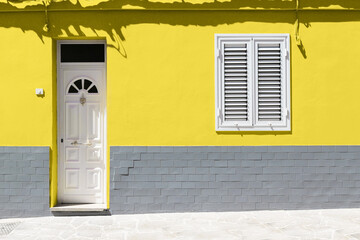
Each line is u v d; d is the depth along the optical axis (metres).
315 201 6.34
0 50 6.22
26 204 6.22
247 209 6.32
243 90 6.35
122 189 6.26
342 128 6.35
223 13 6.33
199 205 6.30
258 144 6.33
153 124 6.29
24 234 5.31
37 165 6.23
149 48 6.29
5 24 6.23
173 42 6.30
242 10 6.32
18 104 6.23
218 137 6.32
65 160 6.46
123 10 6.27
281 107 6.34
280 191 6.32
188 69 6.31
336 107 6.35
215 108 6.30
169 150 6.29
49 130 6.25
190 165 6.30
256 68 6.34
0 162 6.22
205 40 6.32
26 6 6.19
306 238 4.99
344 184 6.34
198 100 6.31
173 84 6.30
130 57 6.28
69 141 6.47
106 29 6.27
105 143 6.49
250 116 6.32
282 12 6.34
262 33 6.34
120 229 5.46
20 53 6.23
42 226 5.67
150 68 6.29
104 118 6.50
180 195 6.29
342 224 5.55
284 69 6.34
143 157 6.27
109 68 6.27
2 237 5.19
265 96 6.34
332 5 6.32
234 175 6.31
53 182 6.27
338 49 6.36
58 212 6.20
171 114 6.29
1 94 6.22
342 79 6.36
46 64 6.25
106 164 6.38
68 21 6.25
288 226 5.49
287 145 6.33
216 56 6.31
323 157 6.34
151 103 6.29
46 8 6.19
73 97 6.48
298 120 6.34
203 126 6.31
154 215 6.15
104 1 6.22
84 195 6.48
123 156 6.26
